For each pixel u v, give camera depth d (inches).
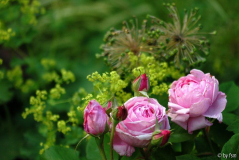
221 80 67.7
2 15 66.2
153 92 46.4
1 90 63.2
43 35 101.0
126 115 40.6
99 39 99.6
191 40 49.7
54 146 44.2
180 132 44.5
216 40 73.8
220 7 75.7
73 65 82.9
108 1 110.7
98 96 44.9
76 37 101.8
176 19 50.3
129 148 41.9
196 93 42.2
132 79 48.9
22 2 66.5
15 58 72.6
